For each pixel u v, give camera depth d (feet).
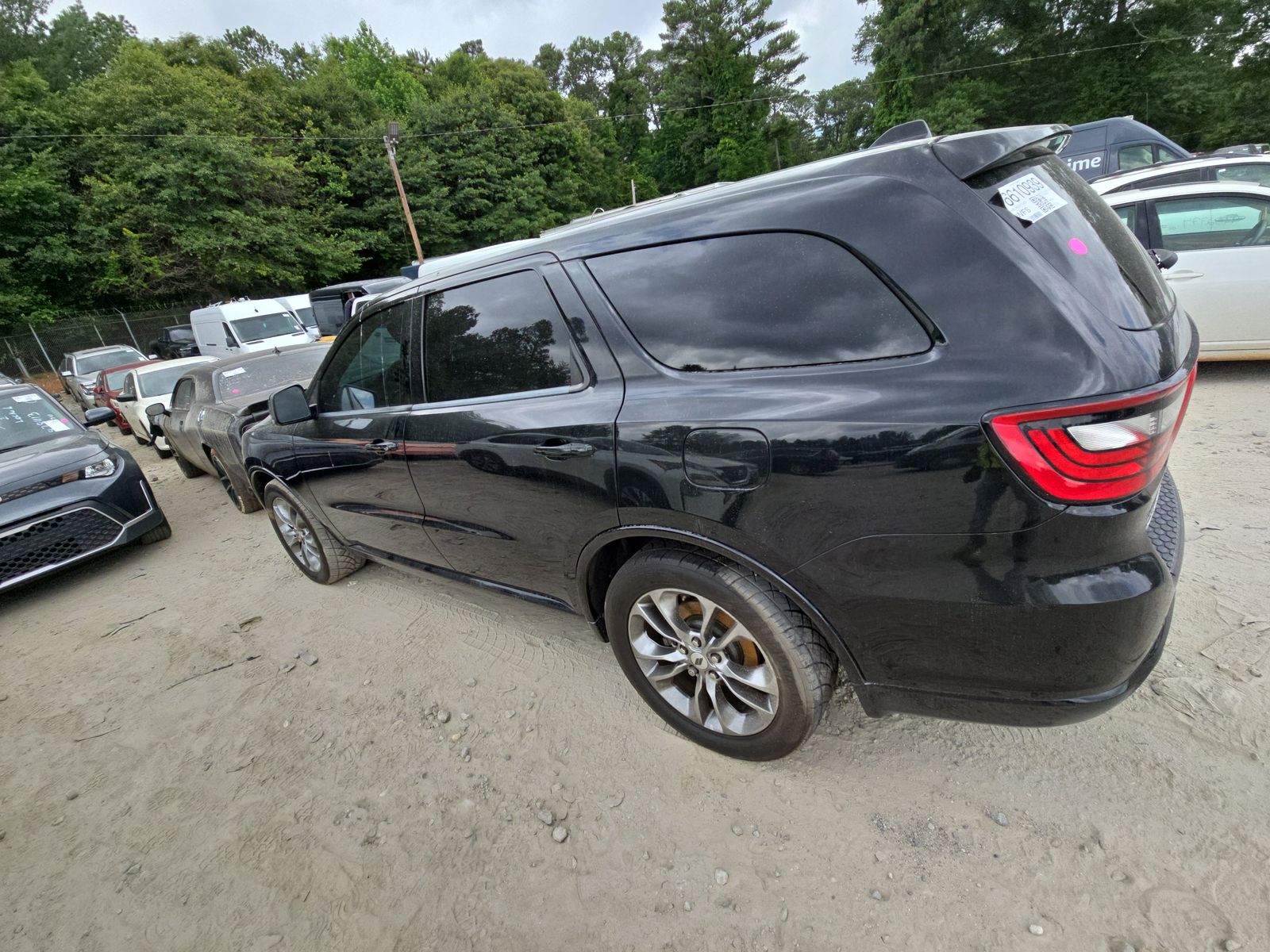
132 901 6.36
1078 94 100.78
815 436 4.74
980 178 4.74
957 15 105.60
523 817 6.59
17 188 71.05
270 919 5.95
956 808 5.90
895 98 114.42
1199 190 15.44
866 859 5.56
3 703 10.49
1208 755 5.98
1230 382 15.96
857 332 4.77
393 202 97.25
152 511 16.63
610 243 6.20
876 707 5.59
